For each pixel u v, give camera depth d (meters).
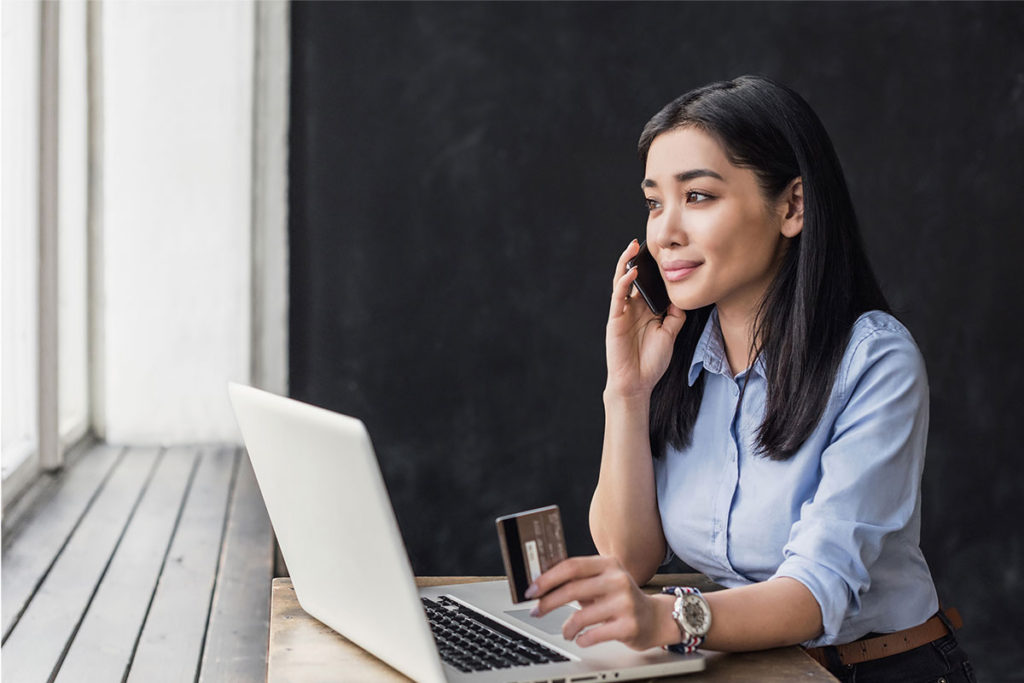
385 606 1.26
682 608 1.31
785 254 1.66
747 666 1.35
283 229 4.40
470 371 4.52
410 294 4.48
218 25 4.25
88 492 3.42
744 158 1.59
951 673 1.64
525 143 4.48
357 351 4.47
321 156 4.40
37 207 3.44
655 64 4.52
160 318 4.30
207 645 2.07
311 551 1.41
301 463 1.32
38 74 3.39
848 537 1.43
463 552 4.57
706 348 1.74
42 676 1.89
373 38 4.39
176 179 4.27
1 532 2.87
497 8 4.45
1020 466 4.70
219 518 3.13
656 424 1.79
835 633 1.40
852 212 1.67
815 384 1.57
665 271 1.67
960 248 4.65
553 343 4.55
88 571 2.57
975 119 4.62
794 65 4.56
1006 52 4.61
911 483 1.53
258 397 1.41
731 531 1.67
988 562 4.71
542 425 4.57
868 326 1.58
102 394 4.34
